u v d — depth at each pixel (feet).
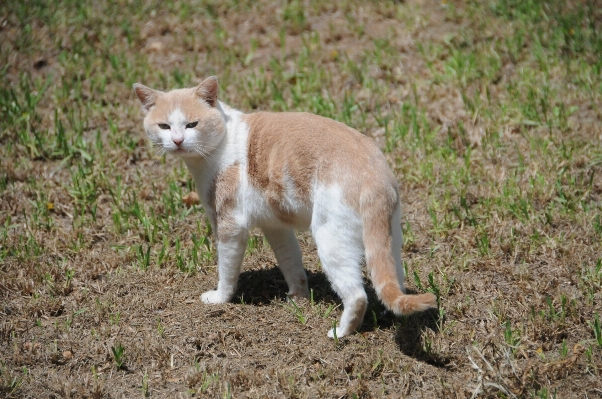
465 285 22.30
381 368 19.04
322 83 34.68
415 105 32.53
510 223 25.13
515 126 30.58
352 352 19.48
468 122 30.94
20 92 34.68
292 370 19.04
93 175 29.01
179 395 18.20
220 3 42.14
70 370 19.45
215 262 24.40
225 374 18.78
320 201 19.10
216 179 21.24
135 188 28.68
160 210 27.25
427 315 21.03
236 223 21.20
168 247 25.31
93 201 27.96
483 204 26.22
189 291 22.80
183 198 27.53
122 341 20.34
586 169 27.61
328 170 19.10
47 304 21.91
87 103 33.76
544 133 30.14
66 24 39.86
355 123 31.58
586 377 18.52
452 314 21.09
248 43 38.91
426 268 23.47
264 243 25.57
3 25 39.47
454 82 33.63
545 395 17.47
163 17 41.19
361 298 19.38
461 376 18.79
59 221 27.25
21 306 22.02
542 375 18.43
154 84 35.22
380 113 32.32
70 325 21.12
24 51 37.60
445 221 25.39
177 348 19.89
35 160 30.60
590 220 24.75
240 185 21.03
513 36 37.14
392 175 19.71
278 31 39.65
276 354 19.71
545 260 23.39
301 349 19.77
